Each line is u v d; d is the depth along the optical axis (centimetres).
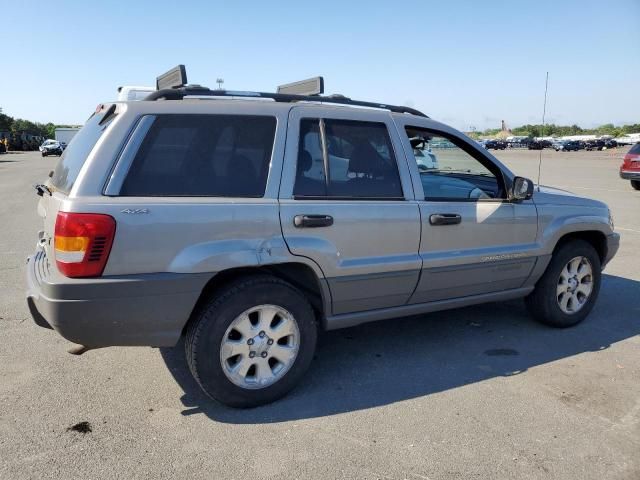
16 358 408
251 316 339
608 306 554
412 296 399
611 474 276
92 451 289
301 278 365
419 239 387
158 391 359
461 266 409
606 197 1542
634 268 712
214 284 339
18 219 1082
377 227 368
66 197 300
